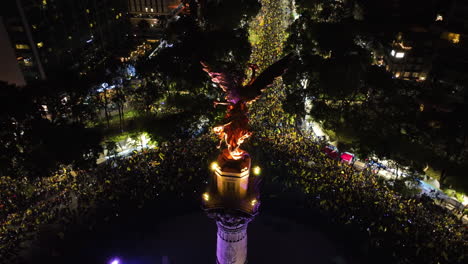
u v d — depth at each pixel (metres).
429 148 46.88
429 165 45.84
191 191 44.88
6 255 35.91
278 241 38.16
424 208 42.09
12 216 40.34
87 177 47.03
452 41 59.00
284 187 45.31
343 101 55.41
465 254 35.19
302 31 63.03
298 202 43.19
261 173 47.03
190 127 54.81
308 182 45.03
